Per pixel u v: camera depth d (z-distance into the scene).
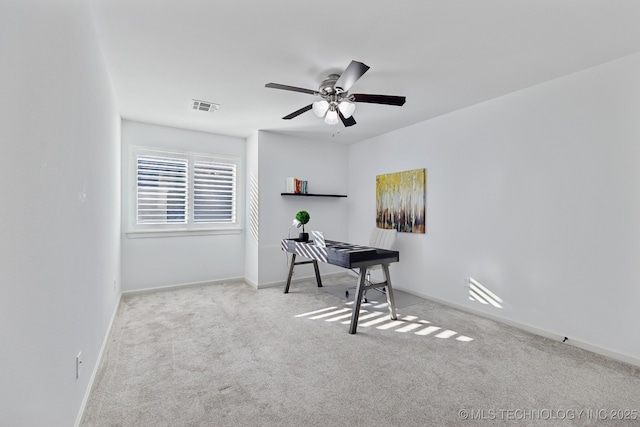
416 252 4.16
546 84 2.82
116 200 3.47
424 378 2.12
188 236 4.50
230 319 3.23
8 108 0.87
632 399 1.89
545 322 2.81
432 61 2.45
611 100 2.42
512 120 3.08
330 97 2.66
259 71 2.64
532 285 2.91
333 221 5.36
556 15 1.88
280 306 3.67
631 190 2.31
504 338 2.77
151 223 4.23
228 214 4.86
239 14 1.88
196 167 4.57
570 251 2.65
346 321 3.19
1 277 0.83
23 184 0.97
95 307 2.12
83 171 1.75
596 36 2.10
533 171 2.91
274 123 4.19
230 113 3.75
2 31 0.83
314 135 4.87
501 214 3.18
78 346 1.63
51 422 1.21
